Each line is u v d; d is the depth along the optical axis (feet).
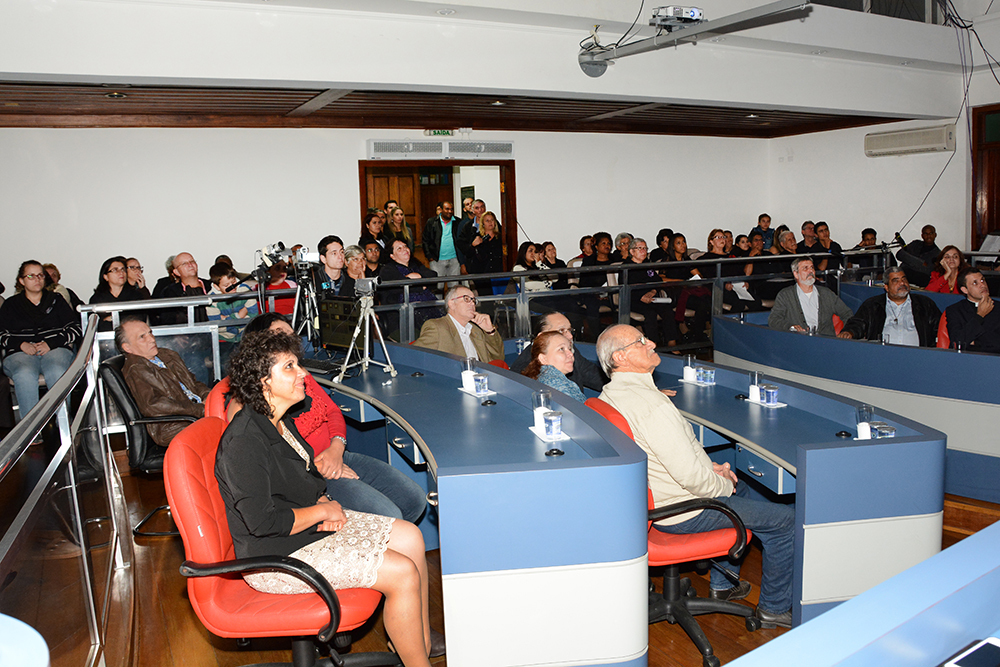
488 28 18.47
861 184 31.63
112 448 15.12
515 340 16.79
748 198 34.19
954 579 2.85
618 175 31.01
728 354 16.75
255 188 24.81
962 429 11.87
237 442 6.36
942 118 28.17
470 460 7.22
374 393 10.36
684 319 21.94
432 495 6.46
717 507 7.20
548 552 6.23
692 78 21.59
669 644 8.24
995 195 27.94
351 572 6.41
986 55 25.71
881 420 8.26
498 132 28.22
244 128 24.47
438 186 29.45
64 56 14.32
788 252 27.40
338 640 7.38
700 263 21.53
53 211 22.44
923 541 7.50
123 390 10.87
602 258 25.95
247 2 15.67
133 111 22.27
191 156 23.89
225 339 16.11
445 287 21.08
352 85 17.20
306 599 6.39
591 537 6.24
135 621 8.66
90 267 23.03
